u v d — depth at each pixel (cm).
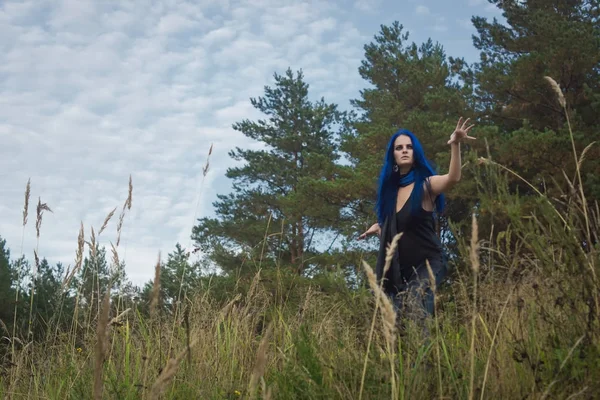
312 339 300
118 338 343
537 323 249
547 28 1738
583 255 224
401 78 2309
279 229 2255
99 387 149
